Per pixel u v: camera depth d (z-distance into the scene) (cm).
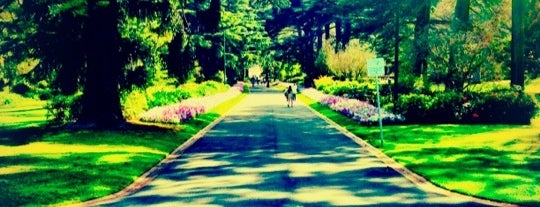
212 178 1479
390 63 5056
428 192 1278
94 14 2512
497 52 3969
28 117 3572
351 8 5250
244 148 2131
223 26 8206
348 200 1189
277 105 5378
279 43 9200
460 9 3556
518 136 2206
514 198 1200
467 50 3466
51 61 2533
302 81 10475
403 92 3988
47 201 1205
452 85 3547
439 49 3534
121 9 2562
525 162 1645
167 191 1312
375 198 1210
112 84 2608
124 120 2653
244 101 6209
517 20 3177
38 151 1920
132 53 2609
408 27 4341
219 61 8631
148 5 2573
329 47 7200
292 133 2714
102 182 1407
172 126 2784
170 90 4403
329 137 2519
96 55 2567
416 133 2452
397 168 1634
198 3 6544
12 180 1399
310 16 8000
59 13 2366
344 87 5216
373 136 2453
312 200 1189
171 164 1752
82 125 2591
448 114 2917
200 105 3675
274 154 1950
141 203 1184
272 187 1341
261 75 16388
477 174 1475
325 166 1672
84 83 2658
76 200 1222
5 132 2461
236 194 1260
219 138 2509
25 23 2417
